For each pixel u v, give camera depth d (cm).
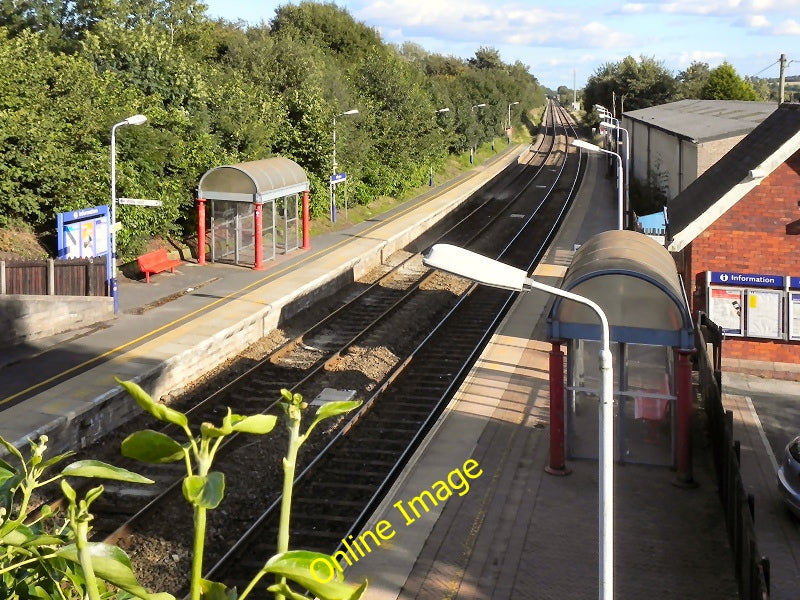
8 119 2052
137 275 2388
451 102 5900
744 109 3481
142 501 1196
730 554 971
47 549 288
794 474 1050
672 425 1184
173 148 2528
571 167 6300
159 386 1609
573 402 1221
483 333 2134
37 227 2264
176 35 4325
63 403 1395
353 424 1475
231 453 1347
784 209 1666
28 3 4062
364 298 2492
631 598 878
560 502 1105
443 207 4109
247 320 1973
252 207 2602
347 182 3622
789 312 1688
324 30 6056
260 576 210
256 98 3173
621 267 1138
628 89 7406
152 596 213
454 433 1337
